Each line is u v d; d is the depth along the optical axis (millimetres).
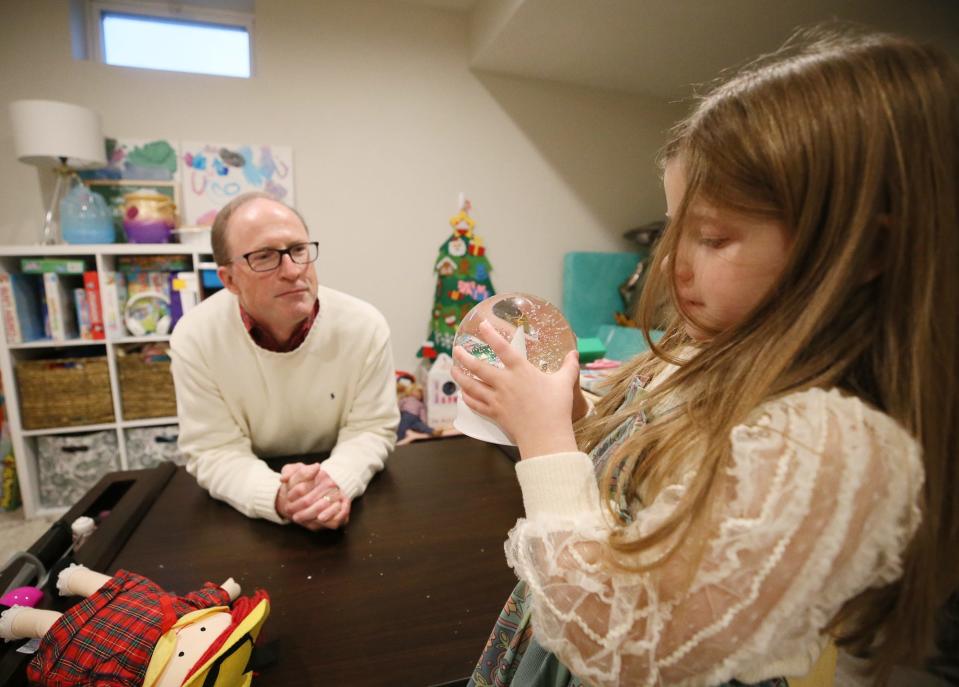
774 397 348
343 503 873
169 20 2238
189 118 2188
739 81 380
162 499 976
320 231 2406
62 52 2035
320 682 551
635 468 456
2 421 2109
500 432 535
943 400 324
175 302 2039
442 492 1008
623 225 2828
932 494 321
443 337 2586
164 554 785
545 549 373
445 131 2488
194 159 2201
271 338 1164
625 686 334
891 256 327
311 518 837
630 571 332
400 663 581
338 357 1178
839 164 321
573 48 2158
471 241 2584
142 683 515
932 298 320
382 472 1100
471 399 499
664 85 2592
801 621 312
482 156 2559
